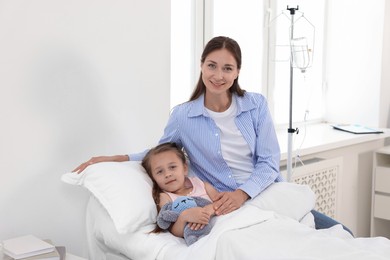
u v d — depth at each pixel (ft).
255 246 5.27
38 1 6.31
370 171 12.42
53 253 5.63
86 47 6.85
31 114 6.40
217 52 6.37
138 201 5.91
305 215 6.66
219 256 5.33
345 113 12.54
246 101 6.83
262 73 10.70
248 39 10.39
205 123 6.69
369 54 12.03
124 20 7.24
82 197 7.05
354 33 12.19
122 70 7.30
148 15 7.52
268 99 10.92
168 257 5.56
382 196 11.26
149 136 7.78
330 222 6.79
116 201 5.93
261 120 6.88
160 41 7.73
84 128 6.97
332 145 10.25
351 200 11.93
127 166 6.42
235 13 10.07
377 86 11.99
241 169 6.81
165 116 7.96
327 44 12.64
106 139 7.24
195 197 6.38
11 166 6.29
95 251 6.68
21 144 6.35
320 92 12.69
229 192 6.35
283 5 11.12
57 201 6.80
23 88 6.29
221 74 6.37
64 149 6.78
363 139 11.00
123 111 7.39
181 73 9.29
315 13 12.21
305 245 5.31
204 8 9.41
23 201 6.45
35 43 6.34
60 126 6.70
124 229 5.76
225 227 5.51
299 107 12.00
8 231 6.34
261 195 6.57
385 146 12.49
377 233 11.76
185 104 6.82
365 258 5.03
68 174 6.44
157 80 7.77
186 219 5.86
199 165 6.86
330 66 12.66
